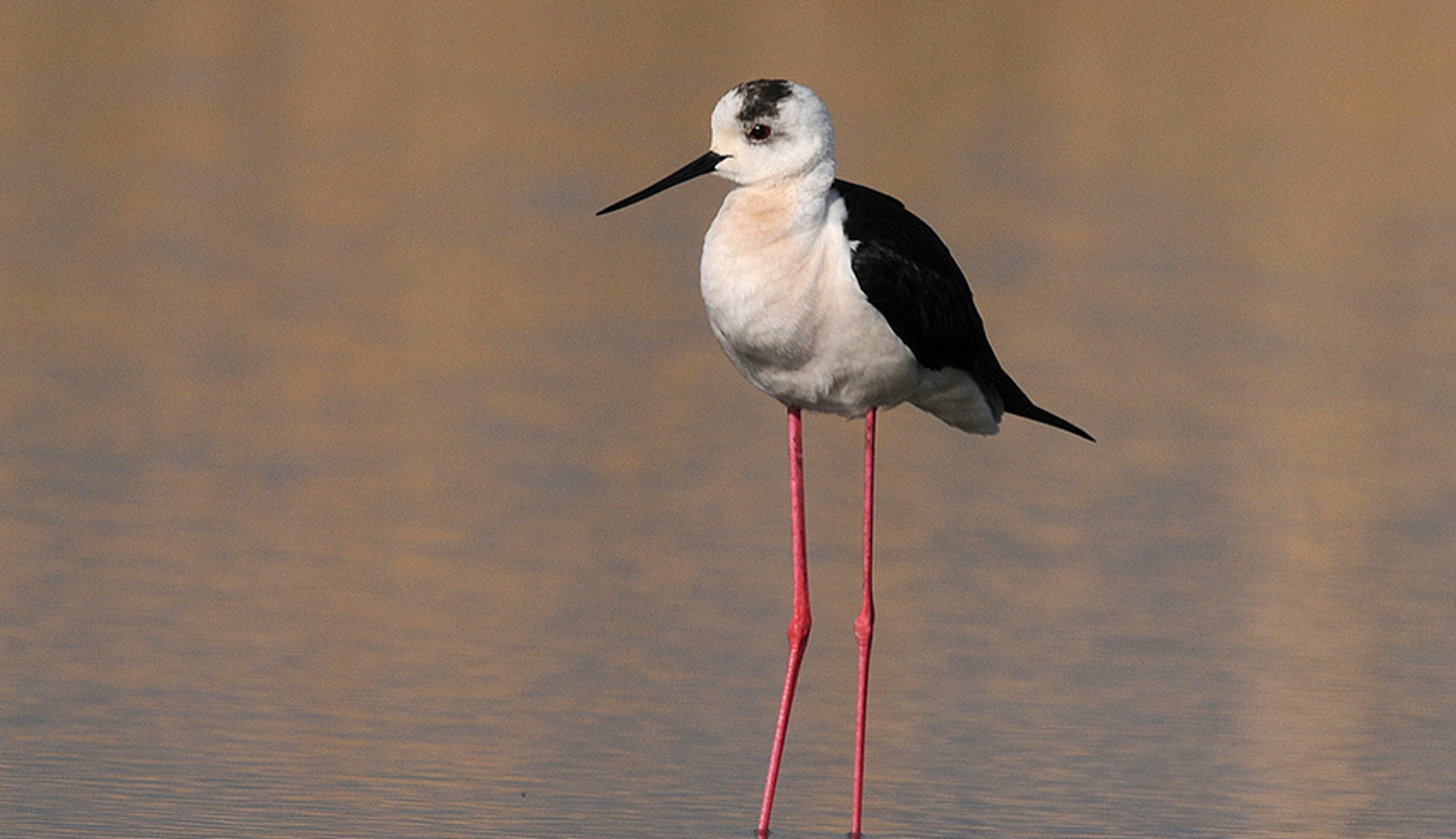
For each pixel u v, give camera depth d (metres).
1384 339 18.11
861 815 8.34
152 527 12.04
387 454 13.80
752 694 9.84
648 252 20.27
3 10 29.17
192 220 20.28
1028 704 9.80
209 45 28.27
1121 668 10.34
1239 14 33.69
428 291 18.31
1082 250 20.61
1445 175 24.98
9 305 17.02
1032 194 22.70
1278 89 28.91
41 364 15.47
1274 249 21.20
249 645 10.16
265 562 11.50
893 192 22.08
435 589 11.19
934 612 11.17
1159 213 22.34
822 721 9.52
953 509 13.22
